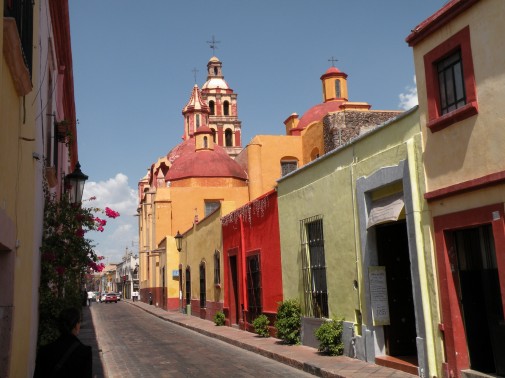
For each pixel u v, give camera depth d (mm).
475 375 7512
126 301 63812
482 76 7418
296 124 36281
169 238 35406
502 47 7098
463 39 7793
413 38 8898
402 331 10234
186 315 28312
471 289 7914
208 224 23766
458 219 7824
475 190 7484
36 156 7023
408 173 8969
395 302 10281
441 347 8180
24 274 6234
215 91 66625
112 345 16234
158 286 41625
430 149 8516
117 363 12469
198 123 59156
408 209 8953
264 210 16109
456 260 8141
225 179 39125
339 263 11492
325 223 12164
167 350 14633
